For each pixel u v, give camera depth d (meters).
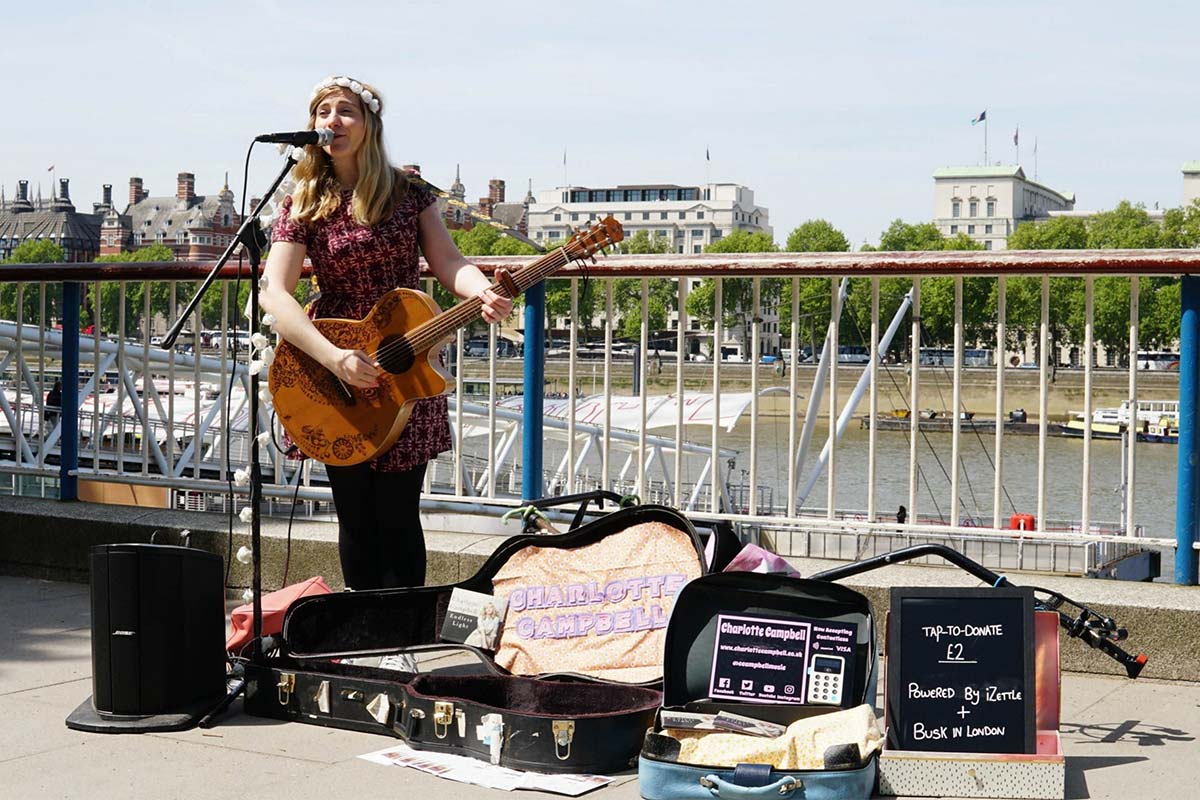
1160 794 3.20
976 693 3.31
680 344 5.20
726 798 3.10
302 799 3.19
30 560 6.18
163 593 3.82
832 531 5.00
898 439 40.75
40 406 6.69
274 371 4.19
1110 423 41.75
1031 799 3.18
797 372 5.08
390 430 4.11
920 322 4.91
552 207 193.12
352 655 4.12
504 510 5.57
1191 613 4.27
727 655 3.54
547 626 4.05
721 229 189.00
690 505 7.90
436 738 3.58
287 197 4.24
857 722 3.29
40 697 4.14
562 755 3.37
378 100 4.18
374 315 4.07
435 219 4.29
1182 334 4.54
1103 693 4.19
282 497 5.99
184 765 3.46
